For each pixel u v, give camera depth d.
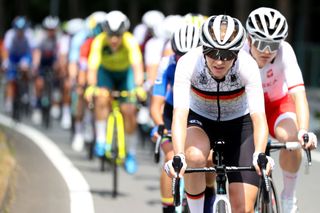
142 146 32.78
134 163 25.83
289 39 75.12
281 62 15.35
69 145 33.25
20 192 20.91
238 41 12.62
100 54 25.34
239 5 78.38
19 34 39.75
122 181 24.14
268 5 92.38
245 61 13.32
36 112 44.09
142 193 21.91
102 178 24.42
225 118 13.99
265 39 14.44
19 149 30.53
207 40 12.67
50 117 41.25
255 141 12.98
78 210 18.67
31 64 42.19
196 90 13.73
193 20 17.73
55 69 42.47
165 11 104.12
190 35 15.68
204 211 14.04
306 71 65.62
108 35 24.66
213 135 14.14
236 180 13.25
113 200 20.56
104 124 25.45
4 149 28.34
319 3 87.88
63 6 116.81
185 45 15.62
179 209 15.91
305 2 79.62
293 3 86.12
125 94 23.94
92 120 28.56
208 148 13.53
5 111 49.53
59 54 40.56
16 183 22.23
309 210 19.59
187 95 13.35
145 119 31.33
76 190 21.61
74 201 19.91
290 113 15.84
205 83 13.51
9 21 124.06
